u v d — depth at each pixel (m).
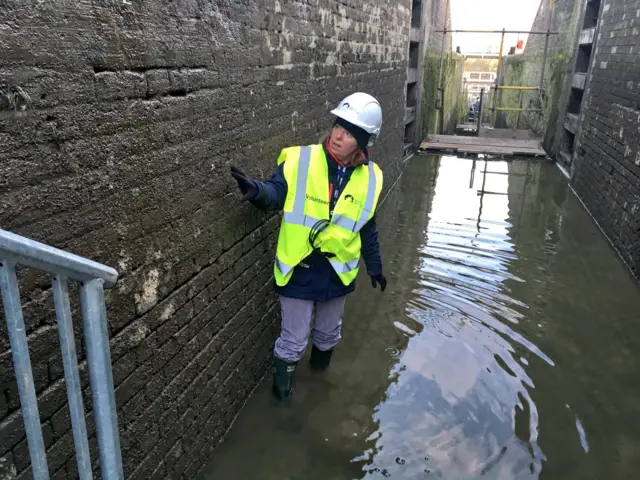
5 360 1.45
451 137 12.58
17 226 1.44
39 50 1.45
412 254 5.62
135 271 1.96
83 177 1.65
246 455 2.82
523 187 8.66
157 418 2.22
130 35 1.79
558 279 5.08
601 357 3.81
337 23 4.35
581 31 9.42
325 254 2.84
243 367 3.09
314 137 3.94
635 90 5.86
